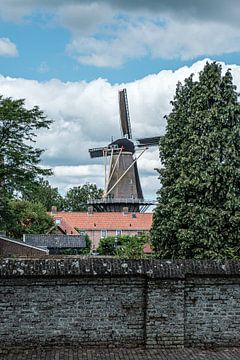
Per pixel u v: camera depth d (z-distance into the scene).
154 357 14.05
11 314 14.39
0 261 14.51
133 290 14.95
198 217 32.47
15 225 39.78
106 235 90.56
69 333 14.66
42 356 13.87
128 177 88.25
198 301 15.25
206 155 33.41
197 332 15.19
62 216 94.56
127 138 88.69
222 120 33.75
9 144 35.50
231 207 32.38
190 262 15.23
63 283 14.63
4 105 35.59
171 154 36.12
